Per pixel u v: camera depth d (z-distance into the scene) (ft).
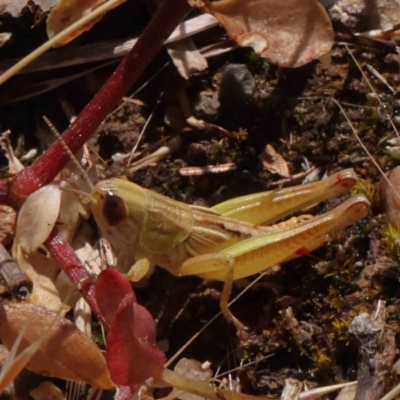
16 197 0.39
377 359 0.38
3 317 0.36
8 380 0.34
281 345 0.40
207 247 0.40
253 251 0.39
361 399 0.38
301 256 0.41
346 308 0.40
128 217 0.39
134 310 0.35
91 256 0.41
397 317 0.40
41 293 0.38
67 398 0.39
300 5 0.40
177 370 0.40
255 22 0.40
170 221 0.40
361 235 0.41
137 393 0.38
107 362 0.35
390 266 0.40
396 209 0.41
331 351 0.40
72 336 0.36
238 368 0.40
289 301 0.41
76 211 0.40
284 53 0.40
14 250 0.38
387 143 0.42
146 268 0.40
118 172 0.42
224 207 0.41
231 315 0.39
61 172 0.40
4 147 0.42
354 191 0.42
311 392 0.39
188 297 0.41
